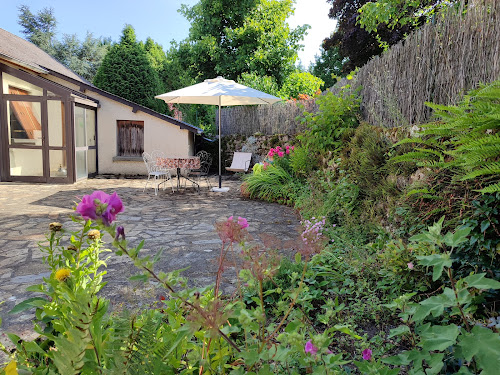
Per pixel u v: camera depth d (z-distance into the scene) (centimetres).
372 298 237
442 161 273
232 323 162
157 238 441
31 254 369
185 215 585
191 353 116
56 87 922
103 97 1145
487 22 319
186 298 122
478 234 208
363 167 435
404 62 445
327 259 297
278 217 568
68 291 124
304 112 684
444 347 111
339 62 2823
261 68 1753
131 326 115
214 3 1764
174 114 1620
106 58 1454
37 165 950
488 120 225
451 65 364
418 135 346
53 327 138
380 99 509
